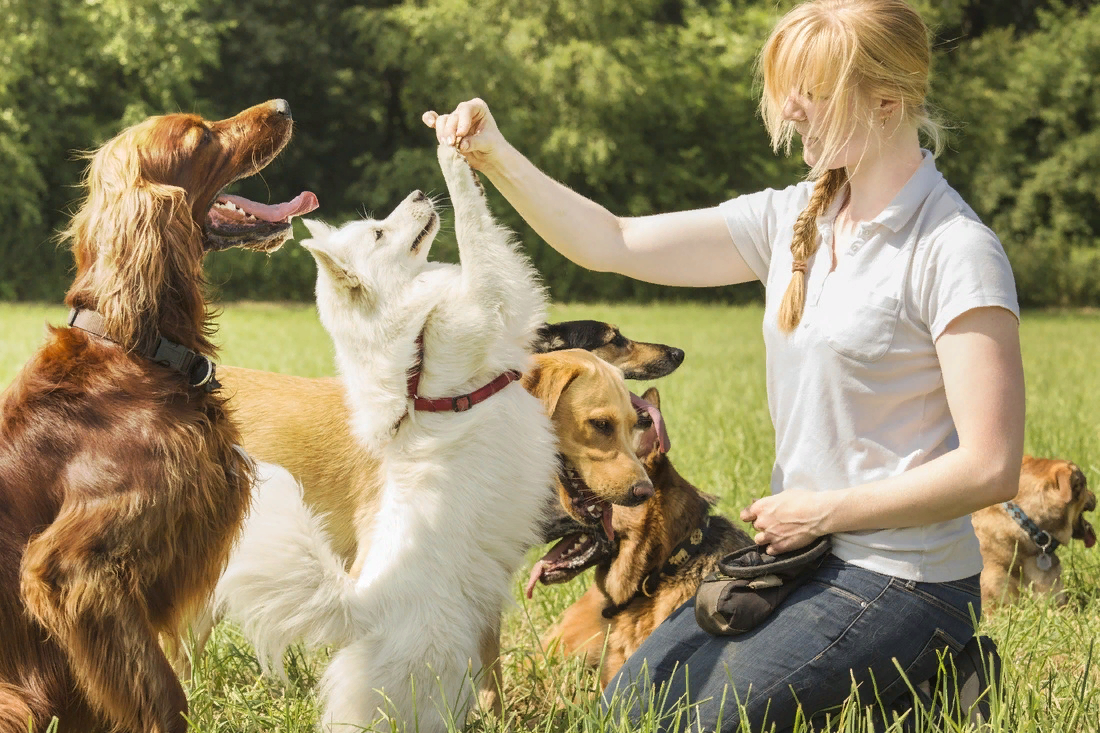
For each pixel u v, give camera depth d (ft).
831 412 9.10
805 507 8.92
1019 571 15.74
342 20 102.12
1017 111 108.68
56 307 75.10
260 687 11.32
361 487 11.44
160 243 9.34
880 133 8.84
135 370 9.15
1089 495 15.83
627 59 102.27
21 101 86.84
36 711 8.79
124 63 86.43
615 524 12.16
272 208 10.96
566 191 11.07
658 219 10.96
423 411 10.03
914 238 8.78
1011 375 8.42
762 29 106.42
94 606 8.64
